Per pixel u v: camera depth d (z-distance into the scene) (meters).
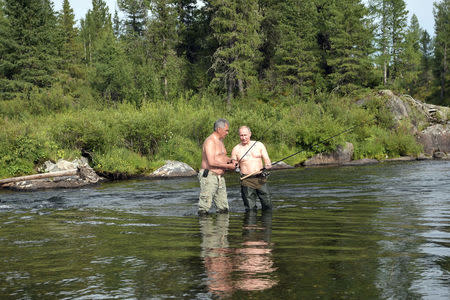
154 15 41.28
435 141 27.34
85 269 3.29
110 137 18.09
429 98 79.44
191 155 19.08
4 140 15.56
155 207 7.50
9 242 4.60
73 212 7.23
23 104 28.61
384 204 6.94
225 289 2.63
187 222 5.62
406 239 4.16
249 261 3.34
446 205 6.66
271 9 46.47
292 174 14.60
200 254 3.64
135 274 3.07
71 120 17.70
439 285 2.65
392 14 53.84
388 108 28.94
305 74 41.66
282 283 2.73
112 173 15.80
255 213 6.38
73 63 58.97
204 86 41.59
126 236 4.70
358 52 44.38
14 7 42.41
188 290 2.64
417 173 13.53
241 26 37.59
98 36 67.94
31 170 15.13
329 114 25.75
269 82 43.97
